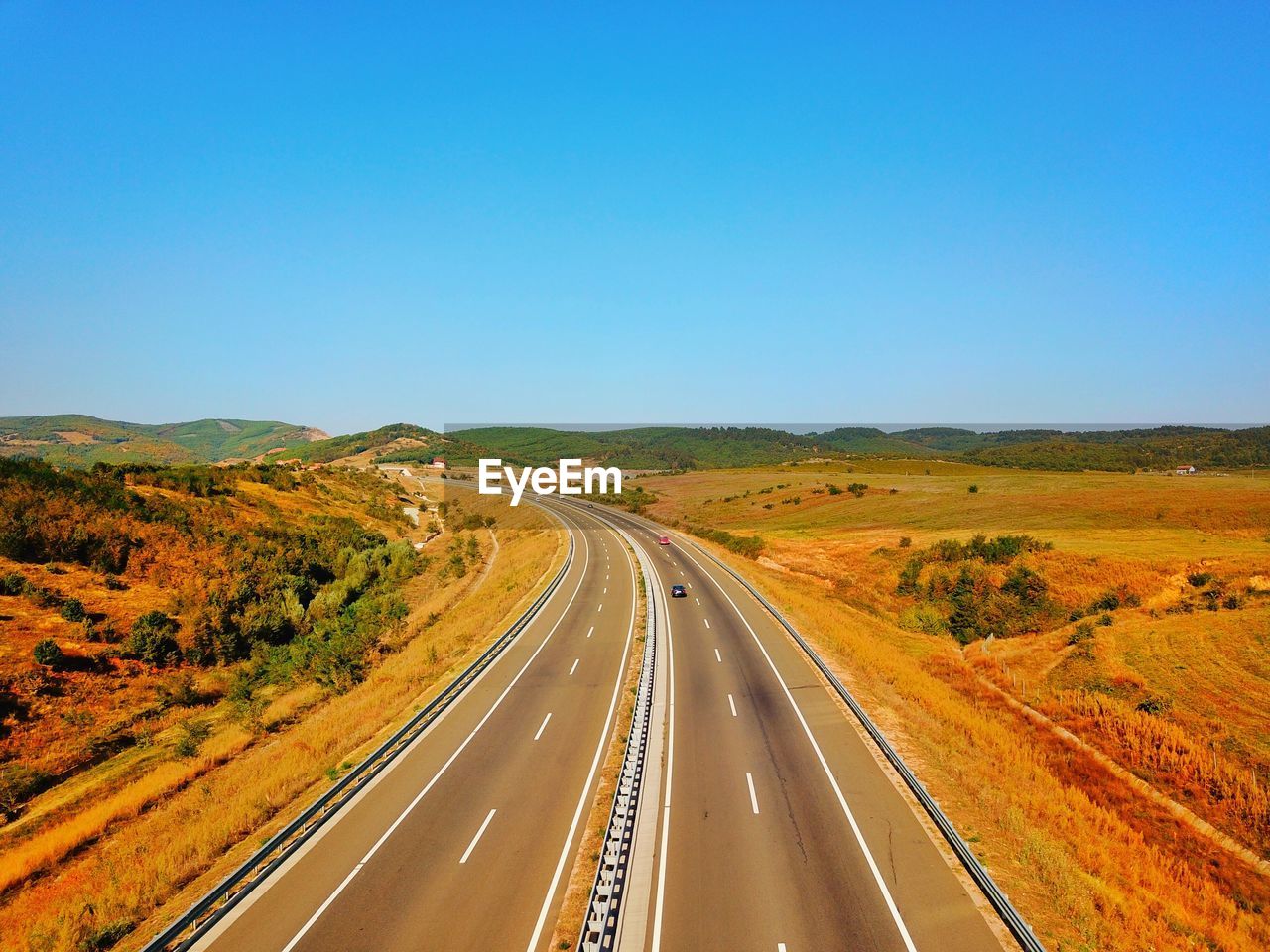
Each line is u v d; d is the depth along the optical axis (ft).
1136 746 99.04
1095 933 46.42
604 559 231.09
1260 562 166.50
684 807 64.28
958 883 52.11
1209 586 162.40
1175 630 139.85
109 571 167.84
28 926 51.55
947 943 45.32
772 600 160.97
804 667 109.50
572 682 104.37
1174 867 66.64
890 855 55.93
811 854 56.13
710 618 146.41
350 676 120.67
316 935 47.29
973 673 135.95
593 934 44.32
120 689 123.95
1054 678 132.77
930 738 82.12
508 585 193.06
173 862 56.85
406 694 100.32
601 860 50.78
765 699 94.58
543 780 71.20
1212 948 50.31
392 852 57.93
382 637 150.71
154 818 74.13
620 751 78.64
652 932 46.57
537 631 137.59
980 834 59.57
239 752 95.25
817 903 49.55
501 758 77.10
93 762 103.24
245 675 136.46
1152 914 52.70
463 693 99.81
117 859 62.75
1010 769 79.25
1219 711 108.68
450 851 57.98
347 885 53.31
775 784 68.80
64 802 88.69
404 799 67.41
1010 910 46.39
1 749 100.27
